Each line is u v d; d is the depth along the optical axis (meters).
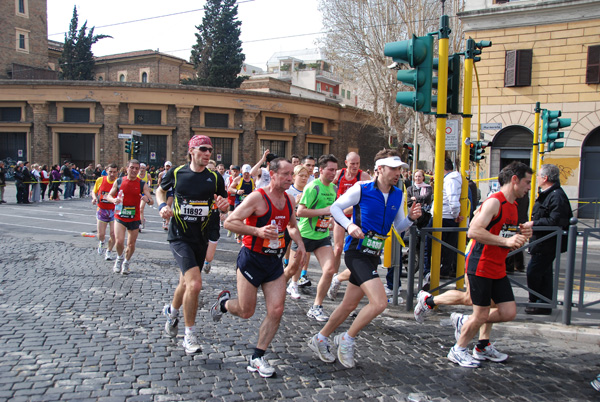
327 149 40.53
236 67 41.38
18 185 21.73
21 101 34.31
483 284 4.45
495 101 20.73
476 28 20.84
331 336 5.37
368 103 32.75
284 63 67.19
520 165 4.39
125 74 47.72
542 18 19.53
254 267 4.31
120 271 8.29
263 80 44.47
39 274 7.91
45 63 48.50
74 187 27.03
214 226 7.87
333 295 6.93
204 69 42.28
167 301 6.55
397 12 29.30
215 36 41.88
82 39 45.59
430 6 28.23
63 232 13.14
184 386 3.91
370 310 4.27
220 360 4.50
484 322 4.54
